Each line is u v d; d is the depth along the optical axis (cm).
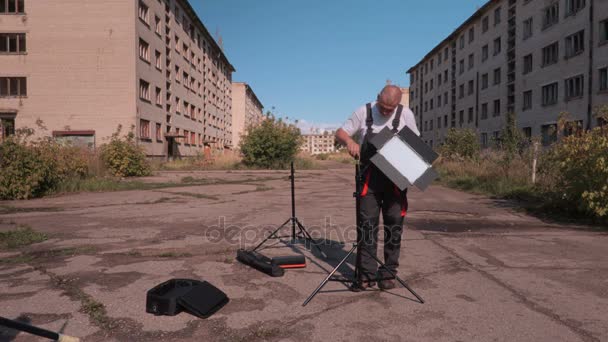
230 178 1669
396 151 277
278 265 363
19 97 2439
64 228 564
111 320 254
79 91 2452
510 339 231
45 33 2433
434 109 4959
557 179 743
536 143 1077
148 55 2733
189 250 437
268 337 233
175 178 1616
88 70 2452
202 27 4191
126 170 1614
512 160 1209
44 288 313
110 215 685
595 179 612
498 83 3278
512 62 3047
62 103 2447
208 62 4678
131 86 2466
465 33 3972
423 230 557
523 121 2819
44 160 984
